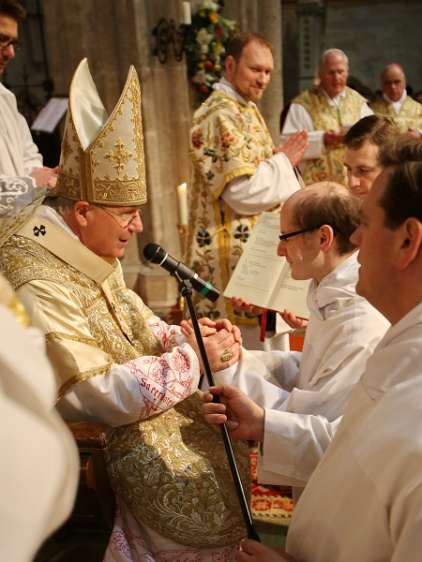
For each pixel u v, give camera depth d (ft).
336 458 3.55
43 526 1.61
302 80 35.40
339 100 17.26
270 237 8.37
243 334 11.00
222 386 5.30
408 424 3.09
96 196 5.58
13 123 10.59
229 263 11.18
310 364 5.81
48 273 5.44
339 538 3.51
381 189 3.24
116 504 5.61
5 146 10.31
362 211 3.39
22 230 5.63
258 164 10.88
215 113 10.78
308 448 5.10
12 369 1.68
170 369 5.55
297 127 17.28
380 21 37.63
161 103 16.70
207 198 11.16
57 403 5.24
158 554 5.48
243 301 8.09
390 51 38.11
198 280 5.44
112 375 5.32
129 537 5.43
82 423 5.40
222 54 17.51
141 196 5.79
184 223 14.17
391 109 20.85
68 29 15.31
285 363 6.71
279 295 7.98
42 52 18.04
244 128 10.86
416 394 3.14
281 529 8.07
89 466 5.20
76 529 5.83
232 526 5.52
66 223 5.78
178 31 16.62
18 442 1.59
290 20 34.50
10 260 5.47
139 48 15.64
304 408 5.46
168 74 16.78
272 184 10.66
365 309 5.37
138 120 5.72
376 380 3.36
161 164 16.99
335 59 16.88
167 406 5.52
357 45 38.29
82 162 5.53
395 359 3.28
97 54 15.58
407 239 3.17
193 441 5.81
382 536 3.25
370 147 7.50
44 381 1.75
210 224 11.22
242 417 5.27
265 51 10.91
